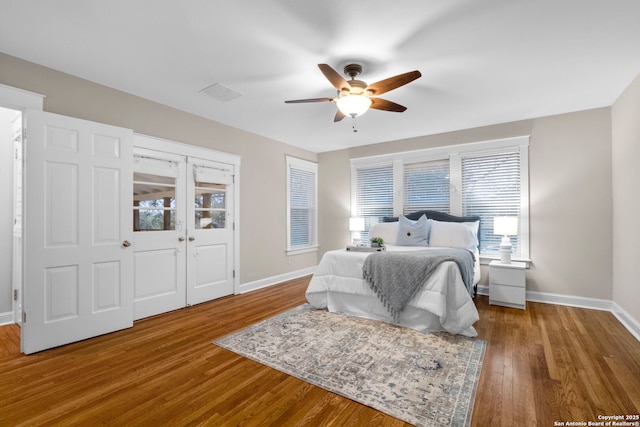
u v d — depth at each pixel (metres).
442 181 4.85
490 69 2.76
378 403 1.82
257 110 3.82
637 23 2.09
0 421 1.67
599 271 3.71
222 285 4.27
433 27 2.15
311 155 6.10
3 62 2.50
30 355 2.48
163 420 1.69
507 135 4.28
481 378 2.10
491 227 4.42
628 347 2.58
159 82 3.05
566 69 2.76
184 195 3.82
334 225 6.01
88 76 2.92
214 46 2.41
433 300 2.83
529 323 3.20
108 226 2.96
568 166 3.89
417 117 4.08
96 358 2.43
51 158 2.62
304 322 3.20
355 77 2.82
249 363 2.33
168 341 2.76
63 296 2.67
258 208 4.89
